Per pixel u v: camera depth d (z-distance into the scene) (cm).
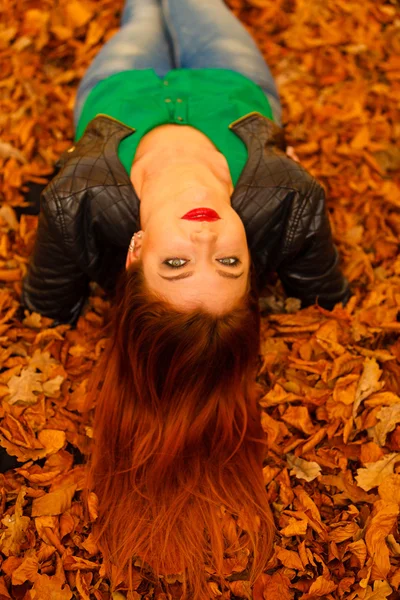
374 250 200
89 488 152
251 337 140
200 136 162
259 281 170
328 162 218
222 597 144
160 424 141
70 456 161
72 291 174
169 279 129
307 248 161
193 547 143
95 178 150
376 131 224
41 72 233
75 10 244
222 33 191
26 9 245
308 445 160
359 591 143
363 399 165
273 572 147
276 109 189
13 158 210
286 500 155
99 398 151
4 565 144
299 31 246
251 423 152
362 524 152
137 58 186
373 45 244
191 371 135
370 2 255
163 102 170
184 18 196
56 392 168
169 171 147
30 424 162
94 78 184
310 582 146
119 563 143
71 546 149
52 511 151
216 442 146
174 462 144
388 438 161
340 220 205
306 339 178
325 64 240
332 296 178
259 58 193
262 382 174
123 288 141
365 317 180
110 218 150
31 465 159
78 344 179
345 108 229
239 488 148
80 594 142
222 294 129
